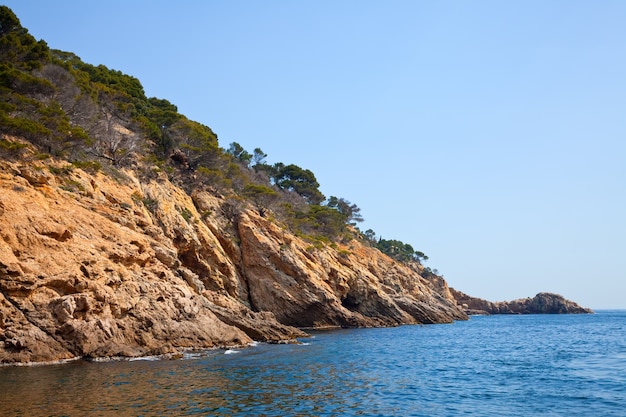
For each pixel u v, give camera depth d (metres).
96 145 57.97
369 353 44.00
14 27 59.22
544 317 168.38
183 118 82.75
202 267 59.94
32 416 18.55
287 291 70.56
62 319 31.84
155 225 52.84
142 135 66.38
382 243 167.38
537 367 36.88
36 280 31.75
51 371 27.80
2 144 40.03
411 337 65.50
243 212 74.44
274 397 23.39
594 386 28.28
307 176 130.12
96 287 34.69
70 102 55.94
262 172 114.75
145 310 37.78
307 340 54.31
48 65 56.84
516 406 23.02
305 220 99.62
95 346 32.75
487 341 62.25
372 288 94.00
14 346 29.73
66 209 39.31
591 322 126.31
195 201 70.62
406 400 24.08
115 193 49.94
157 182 62.97
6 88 47.06
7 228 32.59
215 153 80.62
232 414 19.89
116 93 72.12
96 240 38.75
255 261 70.19
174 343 38.06
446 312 129.50
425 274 164.50
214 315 45.06
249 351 40.38
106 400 21.33
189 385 25.20
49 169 43.44
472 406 22.95
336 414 20.78
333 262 88.19
